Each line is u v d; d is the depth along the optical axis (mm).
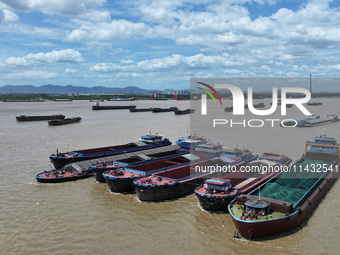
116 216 39125
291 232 34250
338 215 38594
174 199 45688
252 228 32125
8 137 101562
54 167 62000
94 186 51250
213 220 38156
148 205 43125
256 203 34188
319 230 34688
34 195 46250
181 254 30203
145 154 63656
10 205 42062
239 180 49844
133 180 47094
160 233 34562
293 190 43781
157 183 45031
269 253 30281
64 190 48875
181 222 37531
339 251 30391
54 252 30453
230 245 31875
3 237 33281
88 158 64938
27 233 34250
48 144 88312
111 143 90625
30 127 129625
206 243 32312
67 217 38594
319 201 43375
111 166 53406
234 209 35812
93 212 40344
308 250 30656
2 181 52594
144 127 129750
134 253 30297
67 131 117000
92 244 32000
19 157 70812
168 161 59312
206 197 40031
